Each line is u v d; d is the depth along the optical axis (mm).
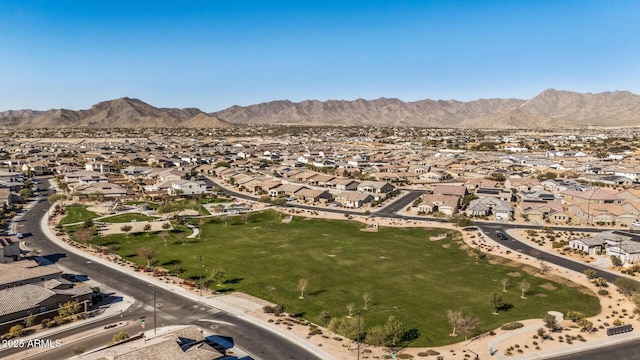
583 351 65000
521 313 78812
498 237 124375
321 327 73125
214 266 102938
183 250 115000
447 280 95125
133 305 80500
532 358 63000
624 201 156250
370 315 77750
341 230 137125
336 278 96188
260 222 147000
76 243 117500
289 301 83875
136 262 104500
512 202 172000
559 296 86375
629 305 80875
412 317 77125
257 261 107125
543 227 131250
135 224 136375
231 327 72312
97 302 81250
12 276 82625
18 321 71625
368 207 166250
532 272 98875
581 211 141500
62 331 70312
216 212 156250
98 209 156625
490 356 63438
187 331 65750
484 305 82375
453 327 72438
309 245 120750
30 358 61906
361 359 62750
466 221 134500
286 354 63969
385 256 111562
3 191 169000
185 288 89000
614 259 101188
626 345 66750
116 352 59375
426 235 129875
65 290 79438
